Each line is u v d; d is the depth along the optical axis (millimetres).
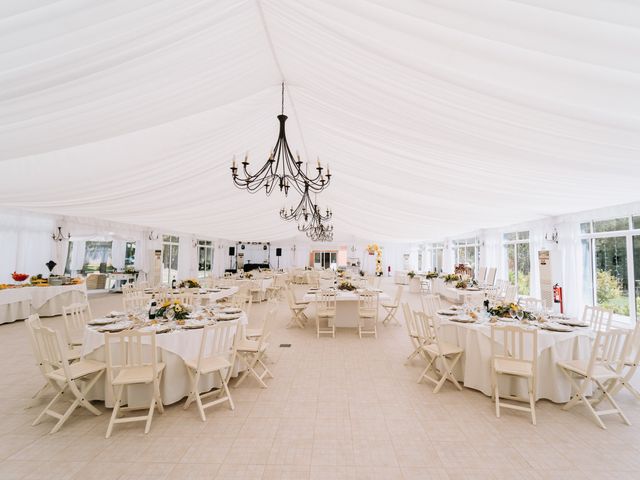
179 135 3967
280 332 6828
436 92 2678
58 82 2273
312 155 6266
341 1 1969
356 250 23203
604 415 3322
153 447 2688
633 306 6367
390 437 2859
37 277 8570
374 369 4598
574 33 1688
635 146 2916
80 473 2357
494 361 3416
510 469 2443
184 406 3363
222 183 6316
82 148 3652
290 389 3893
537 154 3434
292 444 2742
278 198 9039
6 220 8953
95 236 11375
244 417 3203
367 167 5570
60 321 7551
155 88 2791
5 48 1834
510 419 3203
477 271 13109
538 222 9023
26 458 2525
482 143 3406
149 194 5824
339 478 2326
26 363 4645
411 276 14234
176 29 2230
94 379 3252
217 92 3336
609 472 2414
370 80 2863
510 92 2400
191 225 10695
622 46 1708
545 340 3553
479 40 1916
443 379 3805
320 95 3695
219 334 3770
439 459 2557
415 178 5375
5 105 2387
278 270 19109
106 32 1972
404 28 2008
